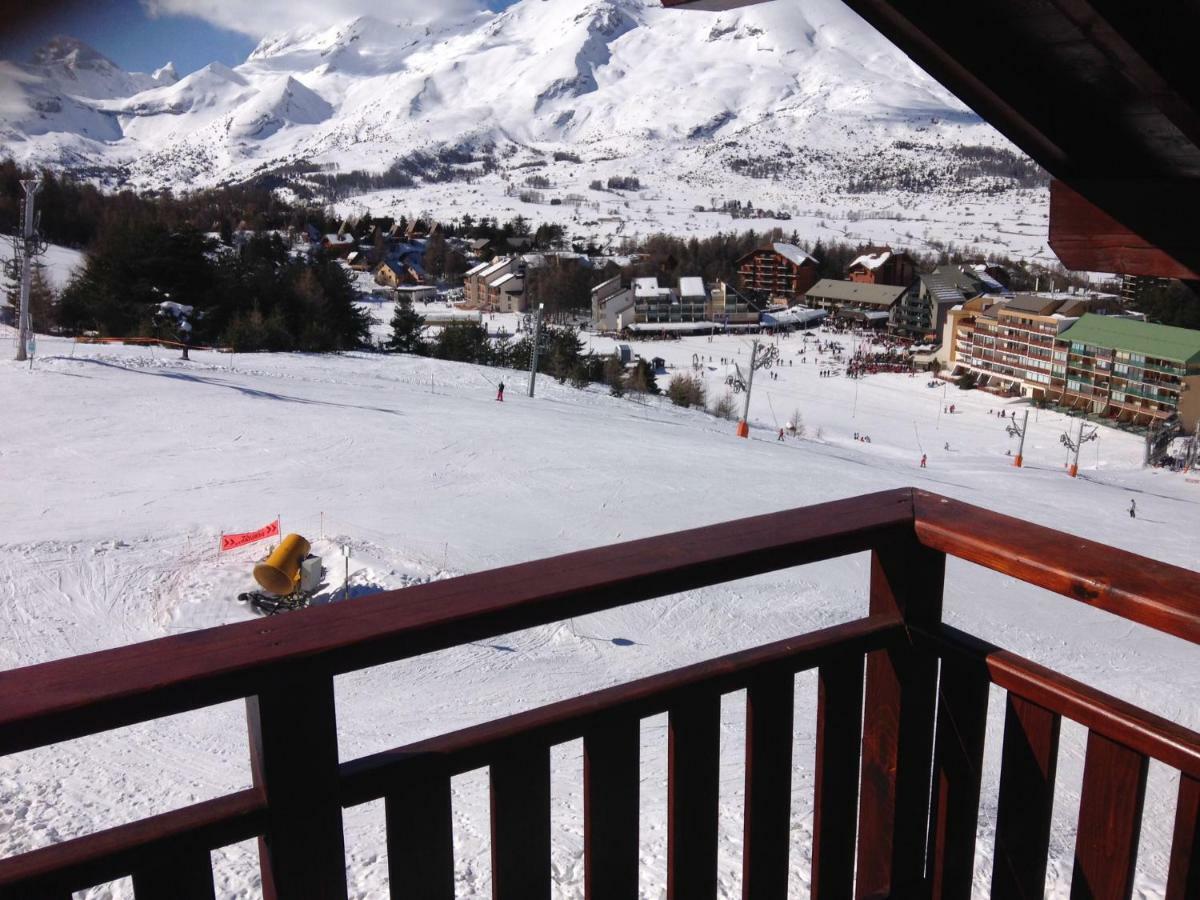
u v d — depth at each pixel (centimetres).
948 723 176
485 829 507
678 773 153
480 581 134
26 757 700
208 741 769
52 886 107
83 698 101
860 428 5006
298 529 1584
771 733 162
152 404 2469
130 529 1518
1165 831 654
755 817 165
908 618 174
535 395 3809
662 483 2180
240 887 448
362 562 1432
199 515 1623
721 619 1338
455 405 3028
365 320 5350
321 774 121
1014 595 1647
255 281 4891
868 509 171
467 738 132
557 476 2136
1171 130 228
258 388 2944
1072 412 5759
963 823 179
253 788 121
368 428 2420
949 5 211
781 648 160
